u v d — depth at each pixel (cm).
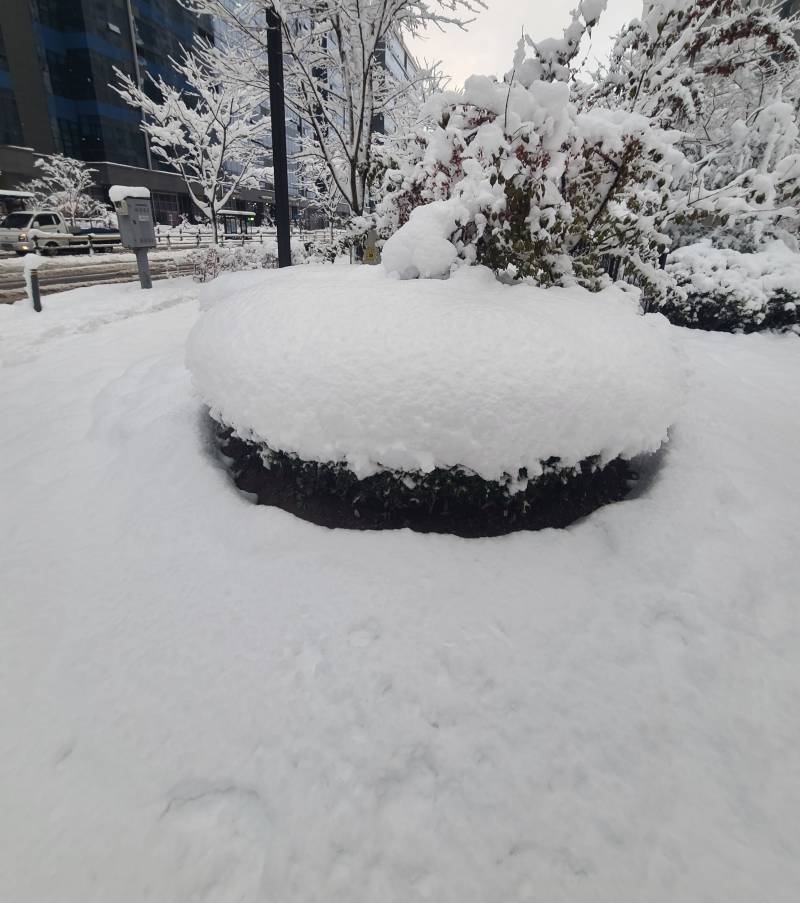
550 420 237
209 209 1755
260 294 306
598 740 161
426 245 331
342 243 796
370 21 726
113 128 4975
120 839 138
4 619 214
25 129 4462
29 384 499
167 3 5444
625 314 305
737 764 154
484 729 165
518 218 334
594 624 206
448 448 235
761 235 812
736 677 182
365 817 141
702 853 132
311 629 204
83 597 226
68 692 181
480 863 131
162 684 183
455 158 412
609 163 347
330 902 124
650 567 235
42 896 128
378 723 167
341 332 250
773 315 714
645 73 621
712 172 920
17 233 1945
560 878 128
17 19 4188
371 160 773
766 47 691
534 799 145
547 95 332
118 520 279
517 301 289
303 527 261
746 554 238
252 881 129
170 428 351
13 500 301
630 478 318
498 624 206
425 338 241
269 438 256
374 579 228
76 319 792
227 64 846
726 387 471
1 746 163
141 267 1145
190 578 234
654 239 380
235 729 166
